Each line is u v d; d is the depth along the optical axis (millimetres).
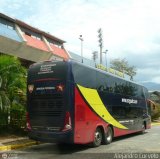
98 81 17328
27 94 15812
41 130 15023
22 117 19109
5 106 17656
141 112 25203
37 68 15641
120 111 20375
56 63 15078
